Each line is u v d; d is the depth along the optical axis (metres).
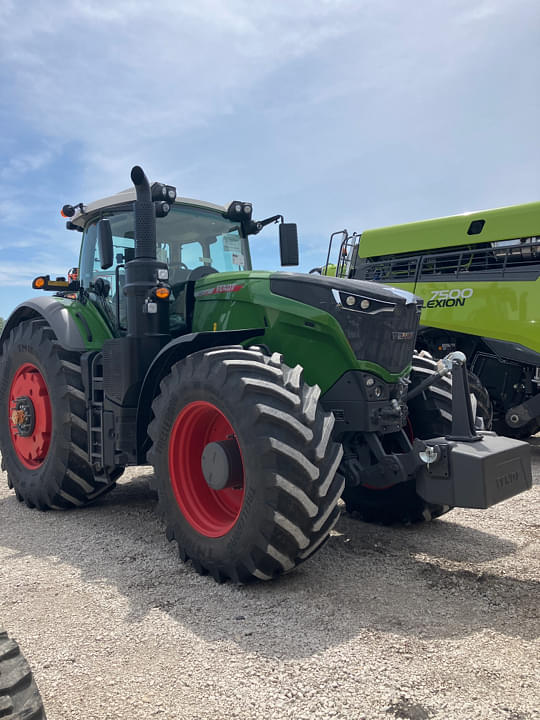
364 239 7.76
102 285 4.32
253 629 2.41
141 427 3.63
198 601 2.70
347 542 3.52
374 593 2.76
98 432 4.08
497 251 6.55
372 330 3.06
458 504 2.72
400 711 1.85
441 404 3.55
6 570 3.13
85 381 4.14
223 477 2.90
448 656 2.18
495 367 6.58
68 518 4.16
